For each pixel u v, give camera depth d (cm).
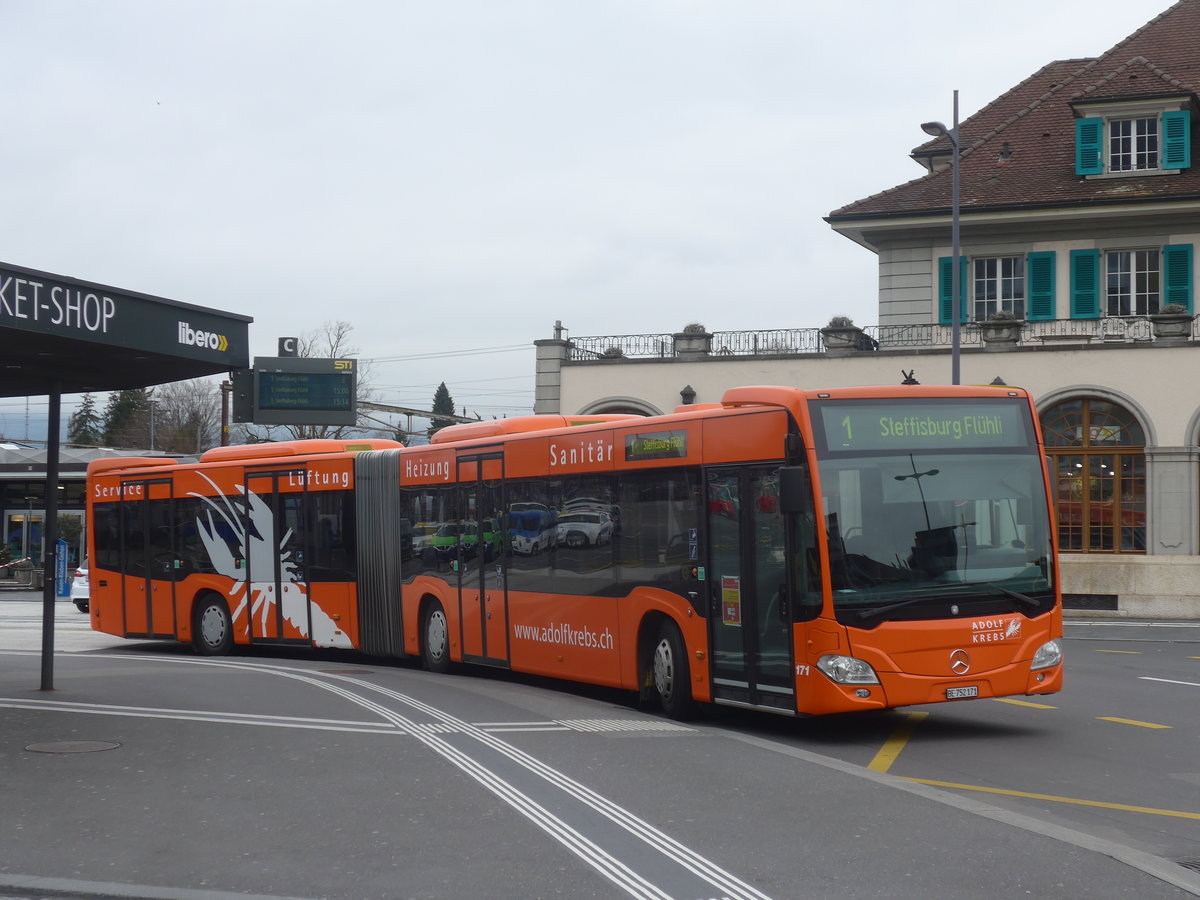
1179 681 1684
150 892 679
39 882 699
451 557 1741
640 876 696
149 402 9219
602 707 1398
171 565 2198
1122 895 650
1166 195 3212
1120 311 3334
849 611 1133
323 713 1305
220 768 1011
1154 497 3020
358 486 1930
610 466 1437
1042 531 1201
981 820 815
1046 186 3397
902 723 1316
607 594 1433
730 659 1246
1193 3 3788
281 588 2028
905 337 3388
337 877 704
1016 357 3127
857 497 1155
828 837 774
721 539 1261
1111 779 1005
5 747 1109
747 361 3344
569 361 3497
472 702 1393
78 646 2453
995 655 1161
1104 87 3384
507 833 793
